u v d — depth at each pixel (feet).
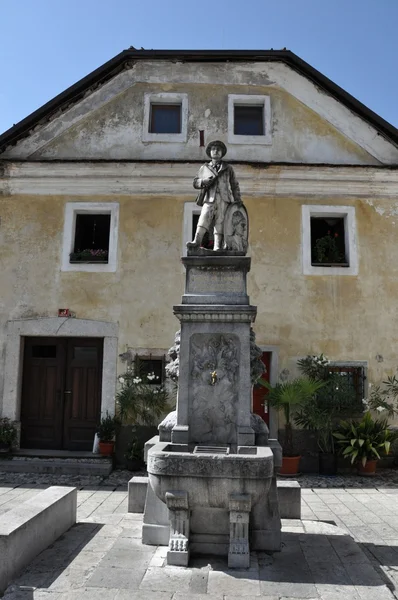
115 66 39.93
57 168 38.45
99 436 35.29
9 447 35.45
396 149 39.42
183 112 39.91
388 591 14.23
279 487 21.56
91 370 37.60
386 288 37.68
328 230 39.55
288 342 36.86
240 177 38.37
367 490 29.96
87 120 39.96
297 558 16.53
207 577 14.87
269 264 37.68
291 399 33.35
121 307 37.32
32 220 38.50
